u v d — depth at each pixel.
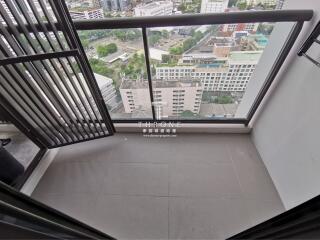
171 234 1.34
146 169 1.74
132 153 1.88
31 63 1.26
